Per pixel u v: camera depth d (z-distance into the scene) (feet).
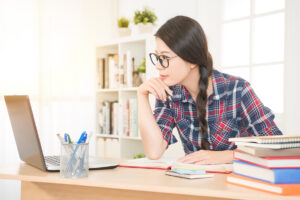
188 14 9.85
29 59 9.56
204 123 4.71
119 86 9.23
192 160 3.86
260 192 2.42
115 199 3.40
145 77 8.59
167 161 4.08
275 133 4.31
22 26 9.45
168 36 4.11
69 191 3.68
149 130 4.53
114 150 9.35
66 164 3.05
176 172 3.17
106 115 9.63
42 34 9.91
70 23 10.57
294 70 7.88
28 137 3.53
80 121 10.74
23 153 4.00
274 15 8.30
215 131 4.85
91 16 11.09
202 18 9.71
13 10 9.27
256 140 2.63
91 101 11.03
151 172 3.38
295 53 7.86
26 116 3.35
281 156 2.55
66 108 10.40
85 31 10.93
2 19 9.03
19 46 9.36
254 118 4.52
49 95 9.96
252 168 2.62
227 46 9.30
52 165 3.60
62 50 10.36
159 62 4.23
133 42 9.25
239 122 4.86
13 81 9.19
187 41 4.11
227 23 9.27
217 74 4.82
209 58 4.51
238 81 4.75
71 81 10.54
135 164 3.85
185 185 2.67
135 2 11.08
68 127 10.43
